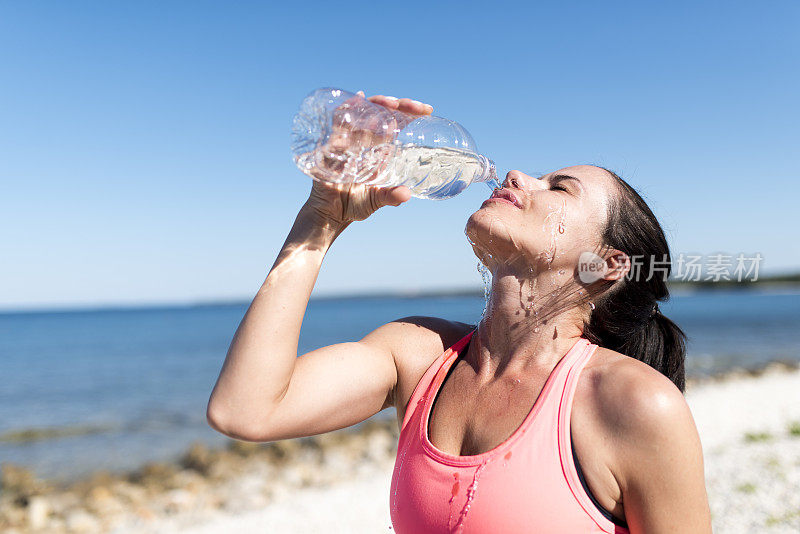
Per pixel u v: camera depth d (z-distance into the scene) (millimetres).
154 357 36312
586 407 1436
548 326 1646
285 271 1719
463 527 1412
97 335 63750
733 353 28062
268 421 1646
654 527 1345
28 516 8000
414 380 1849
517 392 1562
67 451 12484
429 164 2107
